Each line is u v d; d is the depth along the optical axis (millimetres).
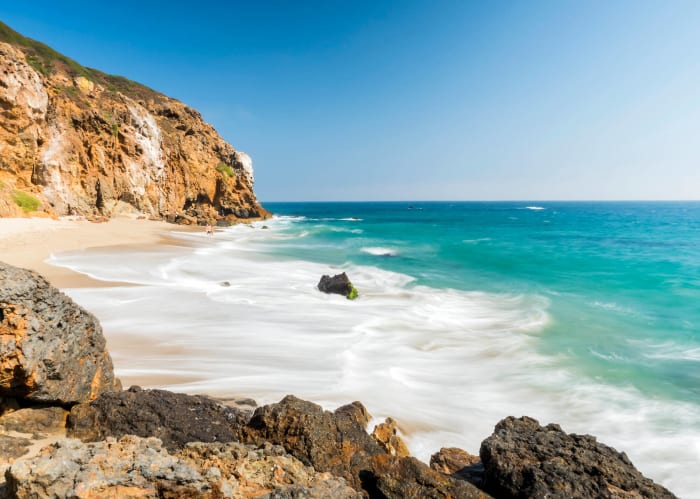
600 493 4918
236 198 75625
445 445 8547
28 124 38031
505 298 22438
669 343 15469
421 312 18844
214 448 4871
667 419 10148
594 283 26500
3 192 34844
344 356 12656
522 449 5668
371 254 39000
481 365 13039
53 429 5492
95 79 61031
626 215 133625
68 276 19438
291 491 3986
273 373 10828
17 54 37750
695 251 42344
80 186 45125
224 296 18641
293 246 42625
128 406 5957
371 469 5324
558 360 13586
